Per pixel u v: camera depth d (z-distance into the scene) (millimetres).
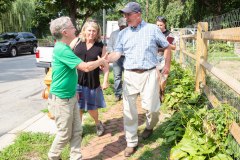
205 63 4023
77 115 2598
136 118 3043
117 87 5402
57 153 2561
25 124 3971
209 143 2670
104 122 4090
